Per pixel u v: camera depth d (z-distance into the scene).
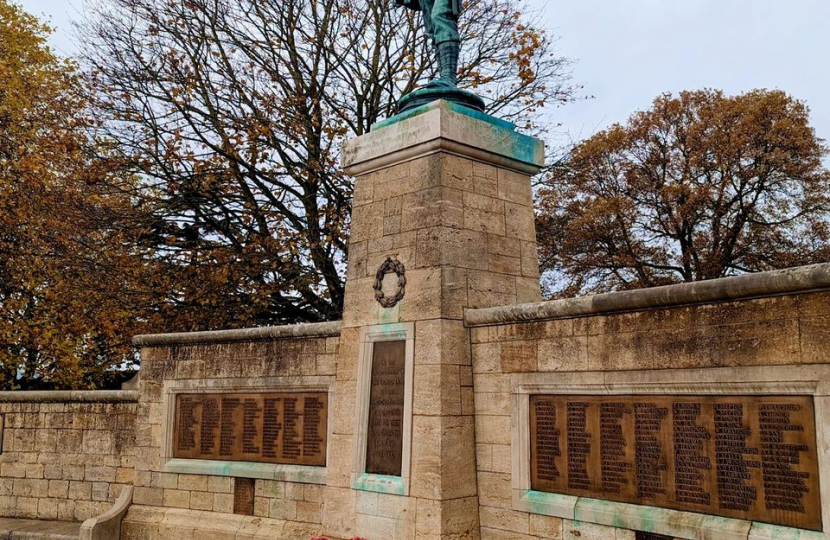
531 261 10.09
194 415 11.98
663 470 7.23
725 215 25.64
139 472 12.41
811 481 6.20
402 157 9.71
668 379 7.21
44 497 13.88
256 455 11.16
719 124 25.61
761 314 6.64
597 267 26.59
